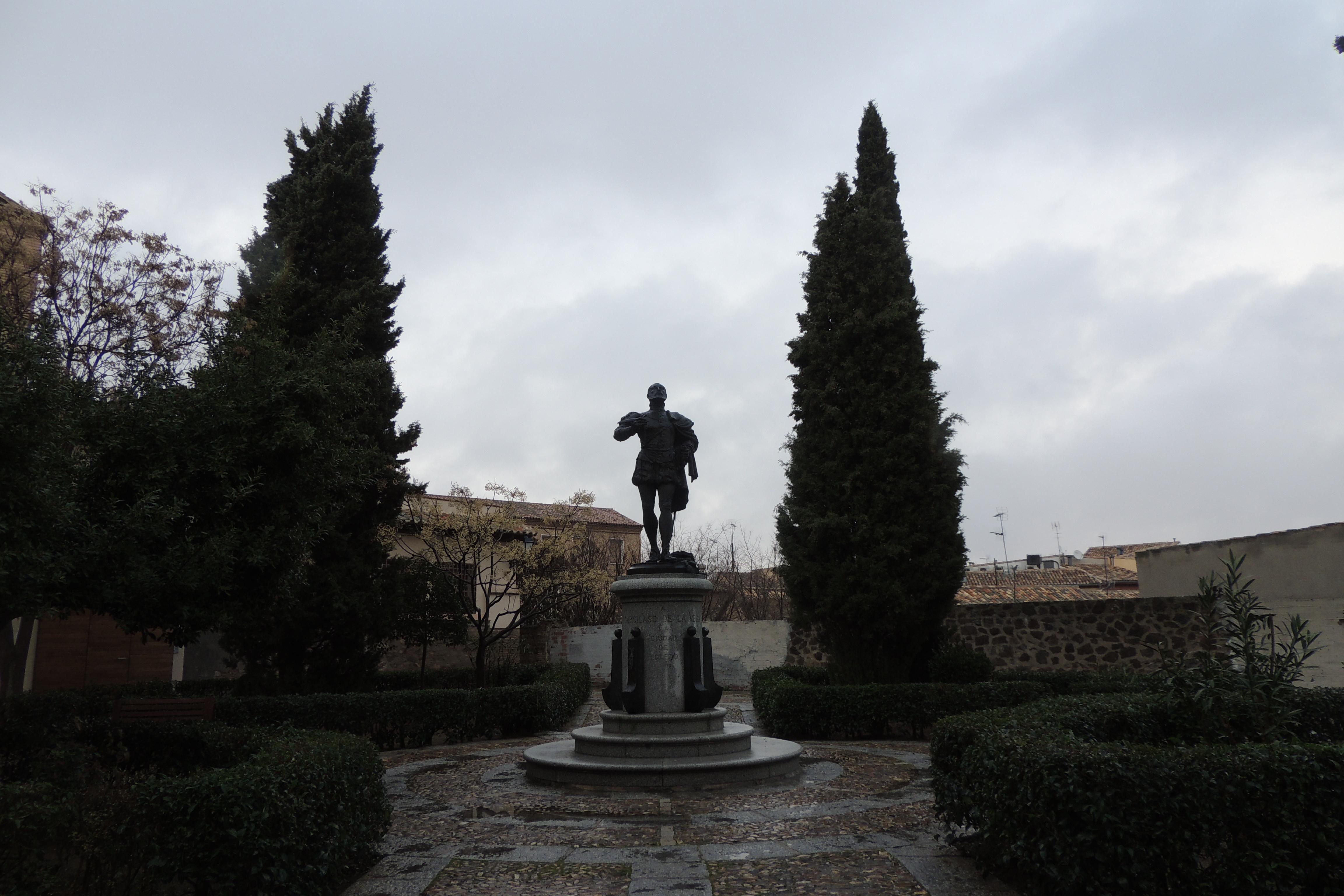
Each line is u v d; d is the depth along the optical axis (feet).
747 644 69.46
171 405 26.48
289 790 15.48
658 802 24.91
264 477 28.50
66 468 22.07
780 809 23.72
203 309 39.01
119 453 24.73
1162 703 21.90
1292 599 47.52
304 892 15.66
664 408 34.76
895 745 37.37
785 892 16.56
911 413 47.52
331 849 16.46
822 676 50.37
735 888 16.85
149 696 45.91
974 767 17.47
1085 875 14.29
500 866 18.67
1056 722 19.31
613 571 71.20
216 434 27.09
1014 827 15.66
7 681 30.01
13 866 13.41
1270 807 13.80
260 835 14.65
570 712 52.37
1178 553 56.24
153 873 14.64
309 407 30.12
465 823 22.82
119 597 23.53
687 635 30.89
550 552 62.54
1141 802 14.10
